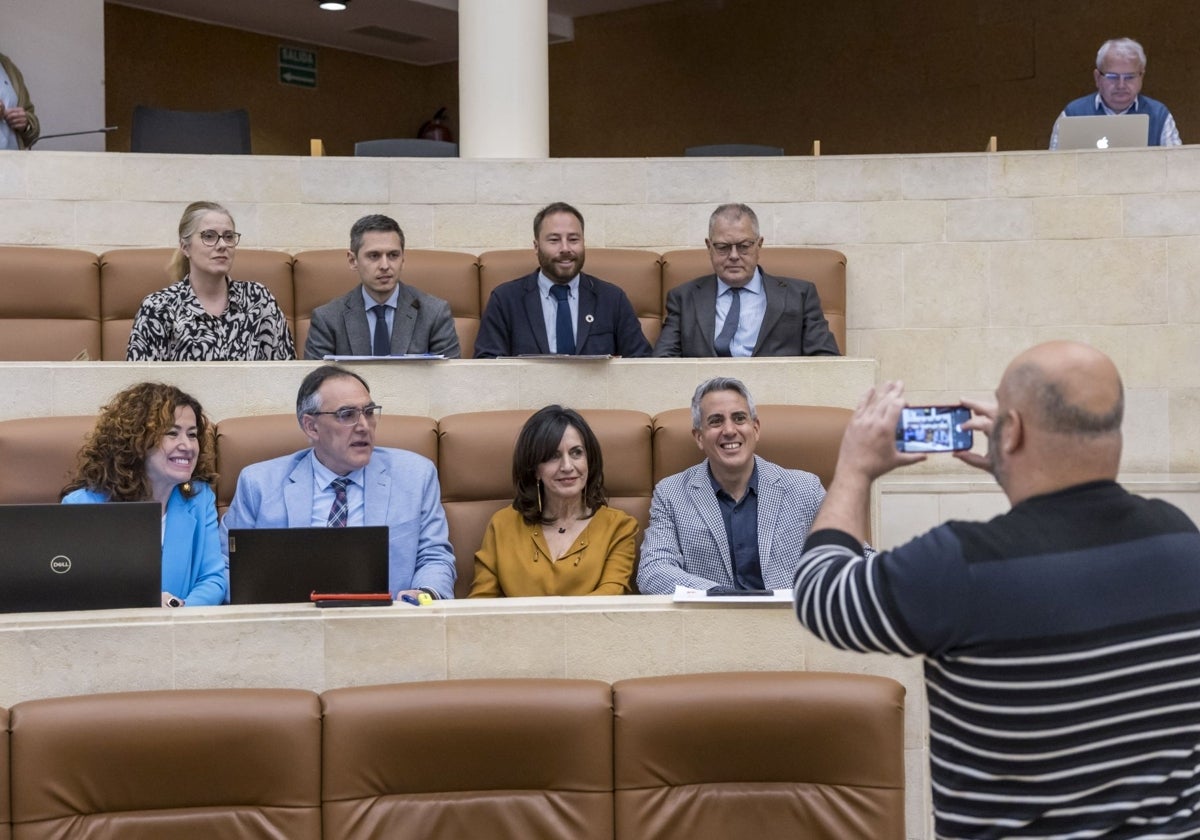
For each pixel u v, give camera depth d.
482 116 4.76
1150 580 1.11
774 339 3.54
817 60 7.58
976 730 1.12
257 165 4.23
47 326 3.77
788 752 1.92
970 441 1.24
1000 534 1.13
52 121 5.42
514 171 4.30
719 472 2.58
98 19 5.54
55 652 1.94
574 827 1.89
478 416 2.78
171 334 3.19
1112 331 4.13
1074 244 4.14
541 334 3.51
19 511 1.99
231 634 1.98
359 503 2.53
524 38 4.76
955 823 1.13
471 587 2.67
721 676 1.95
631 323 3.58
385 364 2.98
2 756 1.82
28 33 5.35
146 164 4.20
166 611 1.99
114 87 7.53
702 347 3.55
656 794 1.91
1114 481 1.17
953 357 4.20
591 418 2.76
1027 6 6.96
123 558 2.02
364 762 1.88
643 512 2.73
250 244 4.23
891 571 1.13
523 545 2.55
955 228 4.19
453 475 2.72
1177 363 4.11
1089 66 6.80
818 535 1.22
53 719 1.83
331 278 3.94
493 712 1.89
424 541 2.56
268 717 1.87
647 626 2.05
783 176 4.26
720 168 4.29
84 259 3.83
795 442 2.69
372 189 4.27
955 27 7.17
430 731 1.88
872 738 1.91
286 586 2.07
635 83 8.15
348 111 8.59
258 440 2.69
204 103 7.91
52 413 2.86
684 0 7.95
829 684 1.93
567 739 1.90
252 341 3.25
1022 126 7.01
